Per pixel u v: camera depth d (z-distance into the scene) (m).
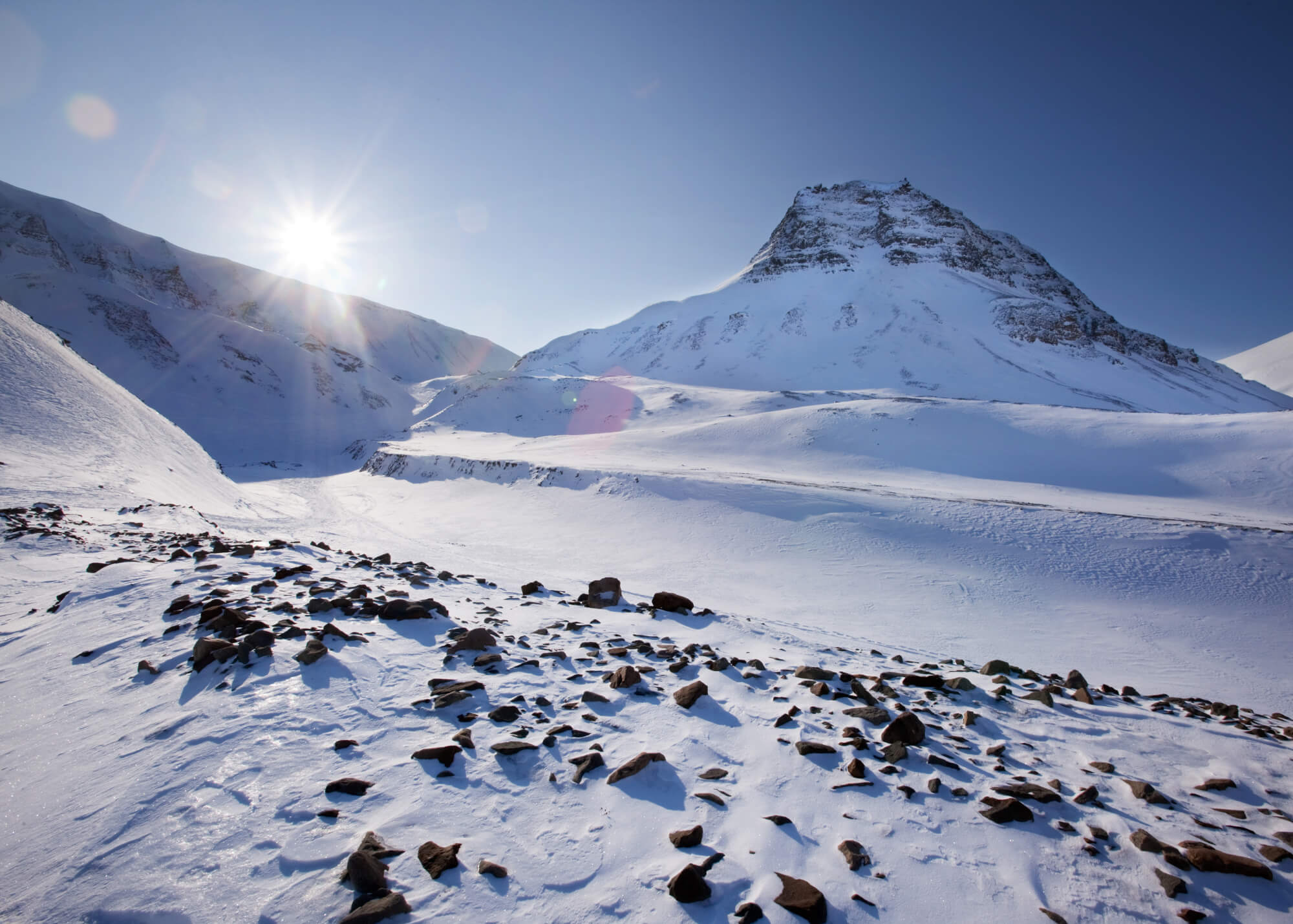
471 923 2.78
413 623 7.14
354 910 2.76
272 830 3.36
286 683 5.08
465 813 3.59
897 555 24.47
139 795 3.69
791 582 21.47
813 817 3.81
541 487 40.38
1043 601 19.95
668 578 21.31
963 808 4.04
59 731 4.67
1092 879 3.42
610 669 6.32
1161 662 14.82
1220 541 24.92
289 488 61.56
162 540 12.98
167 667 5.54
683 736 4.79
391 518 40.75
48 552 11.14
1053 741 5.62
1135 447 48.81
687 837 3.45
